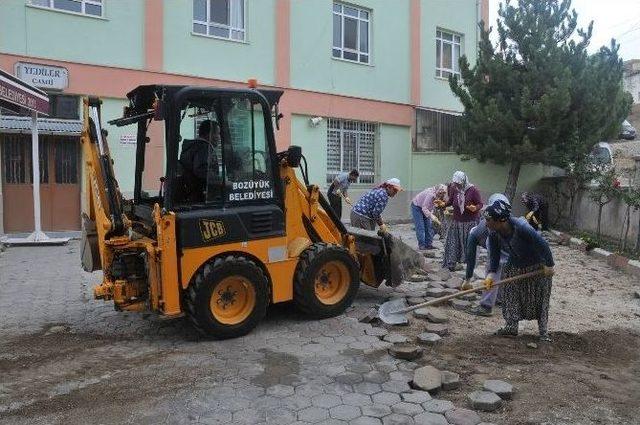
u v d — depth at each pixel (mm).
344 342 5609
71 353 5367
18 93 9438
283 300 6121
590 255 11391
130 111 6531
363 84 16922
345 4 16469
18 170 12086
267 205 6020
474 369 4961
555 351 5488
